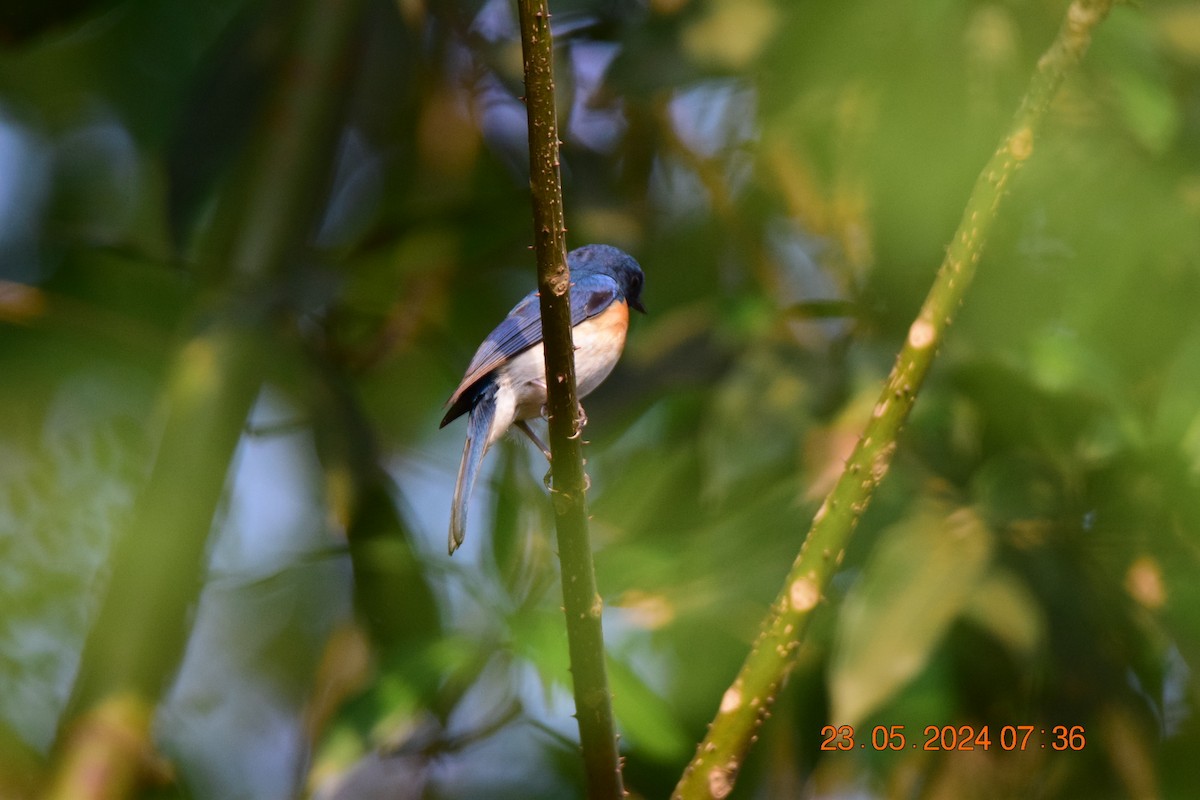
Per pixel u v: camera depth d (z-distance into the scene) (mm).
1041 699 7602
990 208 5152
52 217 11297
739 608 7648
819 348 8531
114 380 9773
